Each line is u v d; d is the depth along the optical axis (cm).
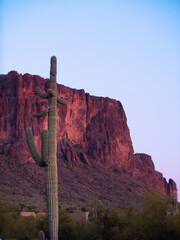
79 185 19050
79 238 5012
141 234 4391
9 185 16512
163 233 4272
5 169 17838
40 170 18788
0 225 5791
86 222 5341
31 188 16850
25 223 5747
